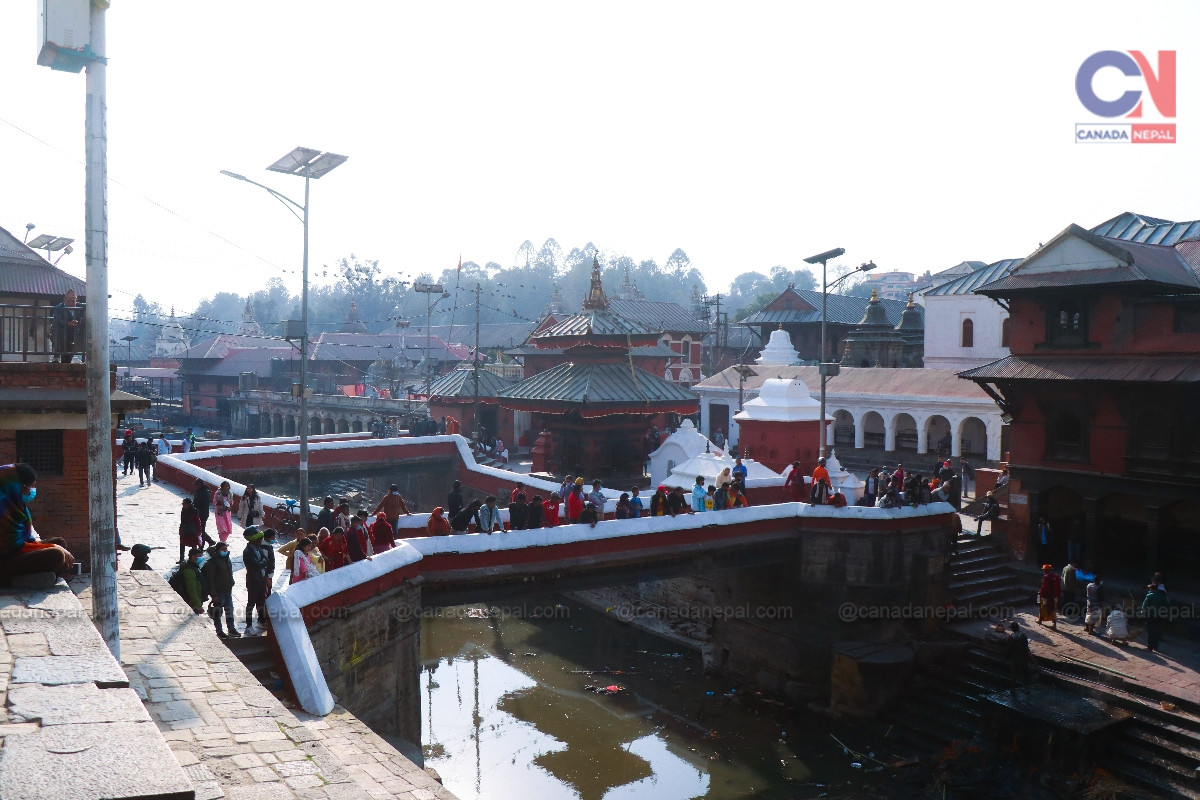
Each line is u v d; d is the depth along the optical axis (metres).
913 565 27.47
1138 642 25.23
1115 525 30.50
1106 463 28.86
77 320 17.03
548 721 25.48
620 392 38.41
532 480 34.53
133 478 33.94
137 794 4.66
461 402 55.94
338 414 72.50
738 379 56.56
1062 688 23.31
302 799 8.05
